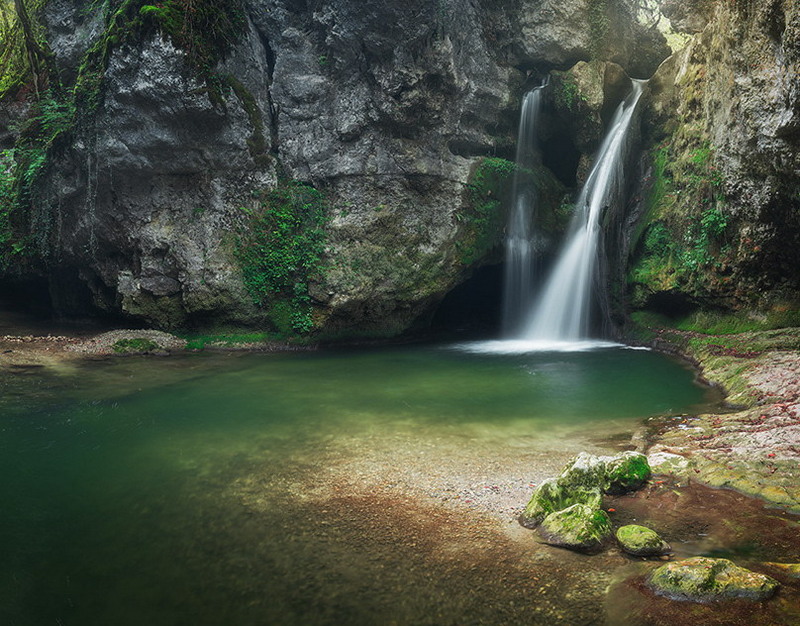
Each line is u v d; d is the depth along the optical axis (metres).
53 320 18.62
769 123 10.40
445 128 15.73
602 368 12.32
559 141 18.39
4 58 18.44
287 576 4.27
